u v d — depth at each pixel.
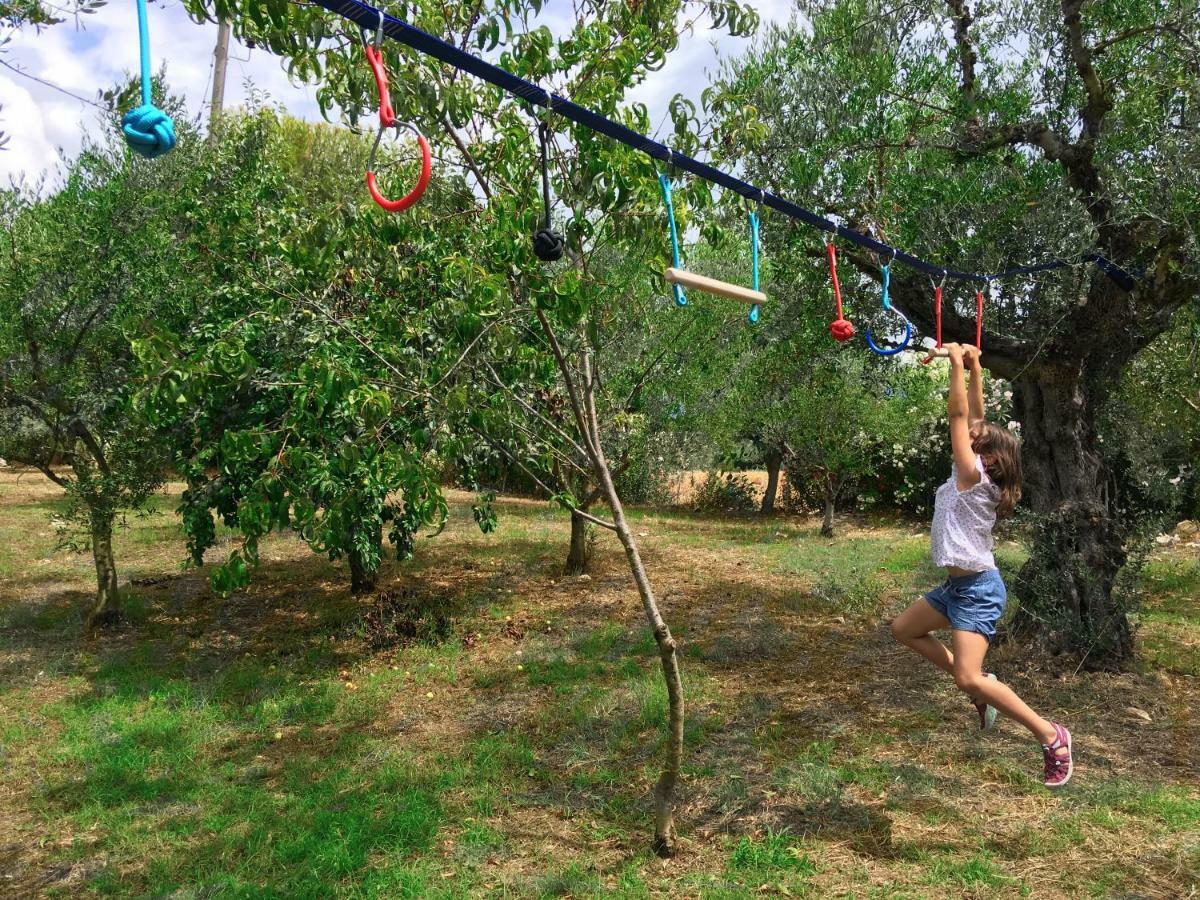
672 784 4.20
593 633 8.16
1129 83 6.18
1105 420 8.04
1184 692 6.13
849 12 6.75
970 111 6.42
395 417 4.10
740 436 14.47
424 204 4.09
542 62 3.63
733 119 4.29
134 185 7.98
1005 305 6.77
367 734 6.04
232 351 3.83
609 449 9.70
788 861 4.03
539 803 4.80
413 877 4.00
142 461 8.29
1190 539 11.82
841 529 14.77
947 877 3.85
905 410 14.05
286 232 6.93
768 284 7.89
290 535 12.77
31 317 7.84
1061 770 3.65
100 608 8.66
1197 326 6.78
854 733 5.57
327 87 3.53
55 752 5.79
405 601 9.14
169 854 4.43
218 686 7.05
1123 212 5.71
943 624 3.97
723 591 9.76
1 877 4.30
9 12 4.09
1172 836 4.14
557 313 3.66
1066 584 6.62
